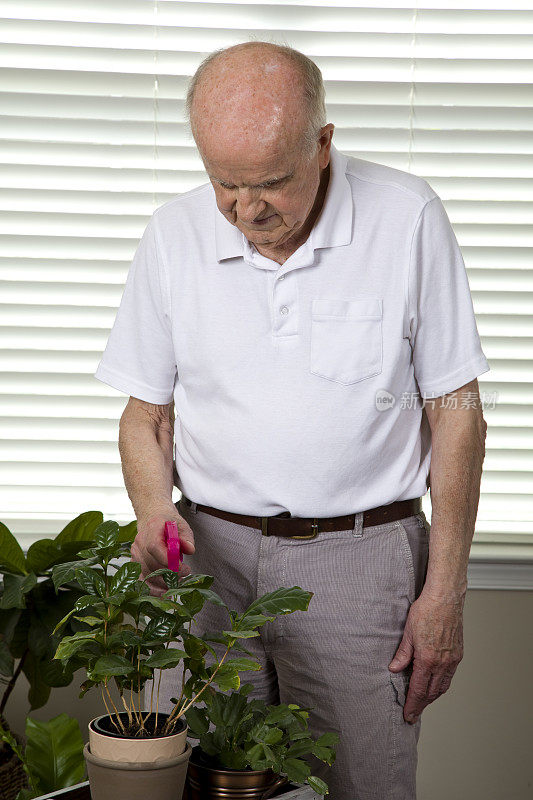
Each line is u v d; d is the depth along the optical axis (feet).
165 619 3.14
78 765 5.91
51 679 6.32
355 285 4.43
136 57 7.20
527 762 7.41
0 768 6.15
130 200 7.34
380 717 4.65
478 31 7.22
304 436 4.43
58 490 7.55
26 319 7.40
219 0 7.11
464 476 4.58
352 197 4.48
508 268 7.38
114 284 7.39
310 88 3.84
